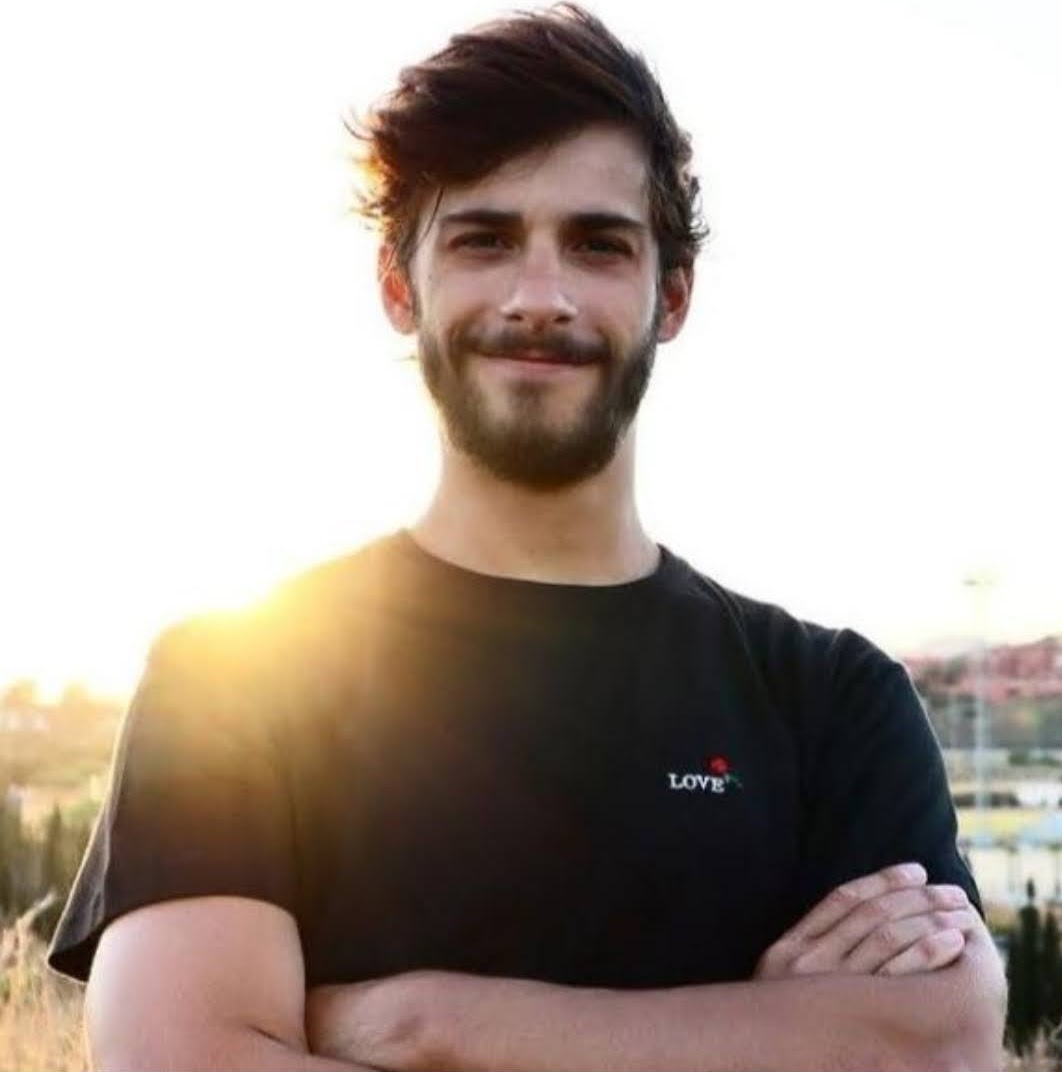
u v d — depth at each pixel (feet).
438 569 7.34
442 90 7.27
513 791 6.97
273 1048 6.53
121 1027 6.55
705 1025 6.68
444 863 6.86
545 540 7.41
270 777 6.89
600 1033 6.61
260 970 6.63
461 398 7.23
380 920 6.82
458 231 7.25
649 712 7.21
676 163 7.54
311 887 6.90
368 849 6.88
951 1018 6.88
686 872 7.01
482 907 6.83
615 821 6.99
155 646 7.16
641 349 7.29
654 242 7.43
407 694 7.07
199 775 6.81
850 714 7.56
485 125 7.21
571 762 7.04
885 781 7.47
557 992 6.70
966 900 7.25
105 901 6.72
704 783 7.14
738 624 7.62
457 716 7.06
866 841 7.35
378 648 7.14
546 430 7.16
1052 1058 19.43
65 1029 16.39
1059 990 19.70
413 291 7.48
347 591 7.29
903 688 7.73
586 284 7.20
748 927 7.09
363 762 6.97
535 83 7.22
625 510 7.51
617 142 7.30
